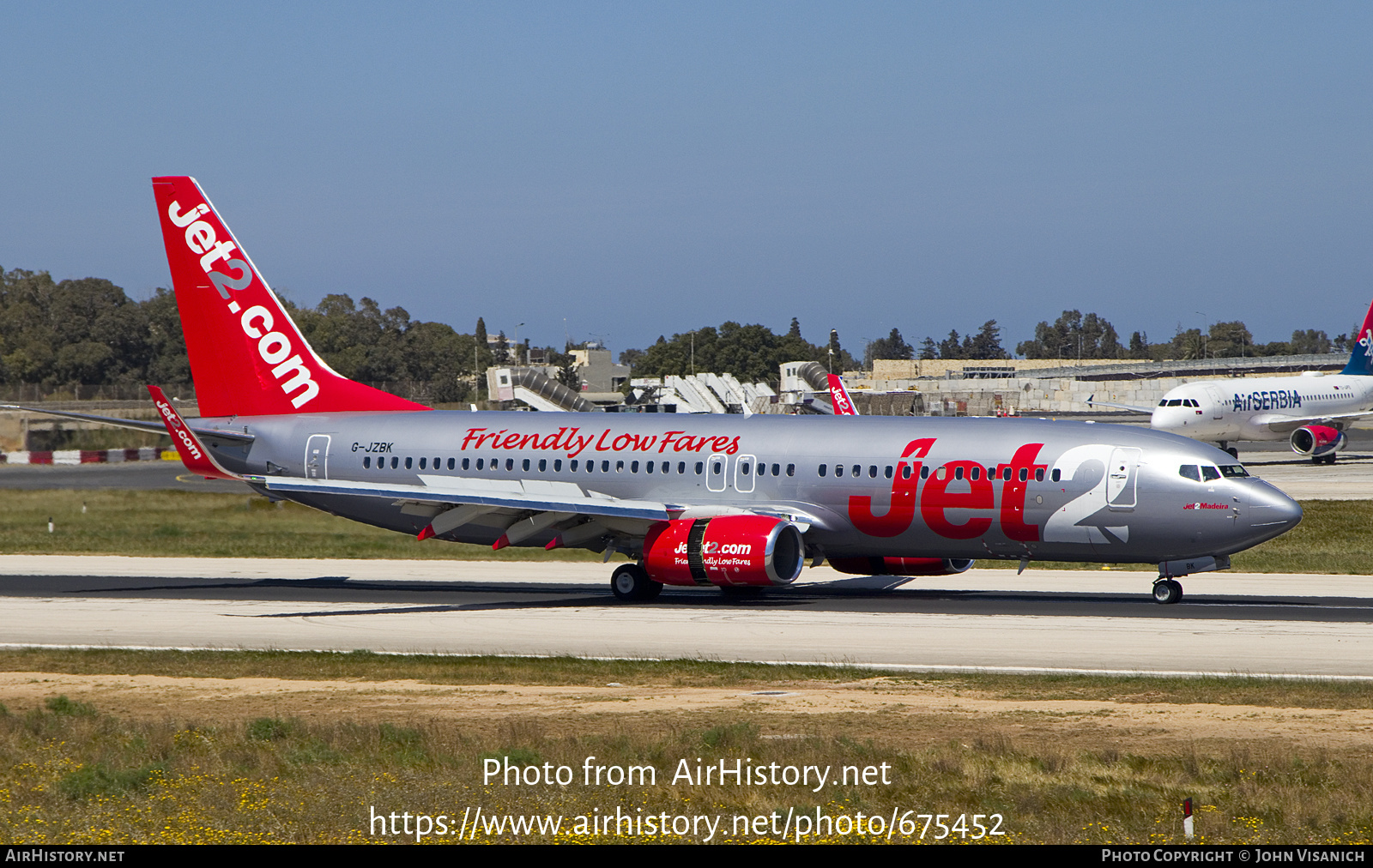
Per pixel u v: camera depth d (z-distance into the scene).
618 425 84.44
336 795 34.44
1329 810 32.88
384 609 76.19
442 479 85.31
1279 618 69.56
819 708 47.16
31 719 44.88
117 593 83.56
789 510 78.44
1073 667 55.88
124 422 82.12
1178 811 32.91
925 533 77.00
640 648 62.03
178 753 39.69
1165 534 72.75
